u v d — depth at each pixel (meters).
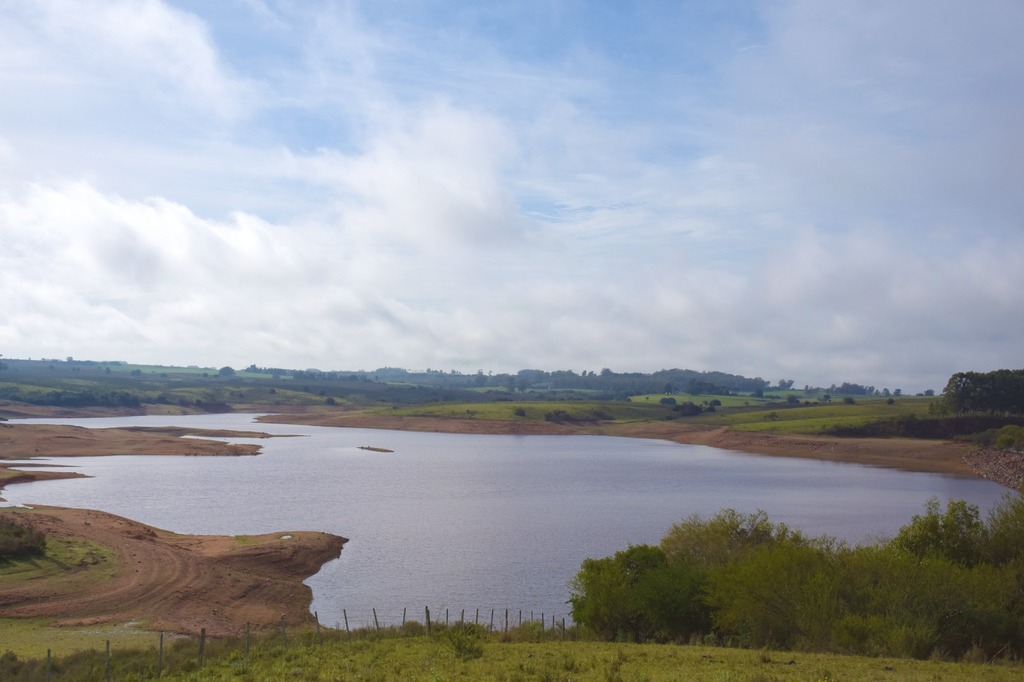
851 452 149.50
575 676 19.89
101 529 54.84
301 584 48.03
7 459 115.31
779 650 24.41
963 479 109.81
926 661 21.20
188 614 38.69
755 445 170.75
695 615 28.59
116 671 25.47
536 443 183.75
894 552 29.92
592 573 31.25
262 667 23.52
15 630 34.06
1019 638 24.20
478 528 67.31
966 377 169.88
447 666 21.98
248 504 78.88
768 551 28.38
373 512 75.38
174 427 186.12
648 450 165.00
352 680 20.55
